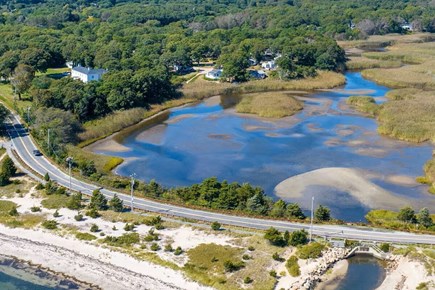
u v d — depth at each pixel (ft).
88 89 638.53
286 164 506.07
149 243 348.18
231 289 301.22
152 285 309.63
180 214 387.34
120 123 621.31
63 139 541.34
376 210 406.00
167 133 603.67
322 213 382.22
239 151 541.34
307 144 562.25
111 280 315.78
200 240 351.87
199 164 507.30
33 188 428.15
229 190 405.39
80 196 404.77
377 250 340.18
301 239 345.31
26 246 349.82
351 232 364.79
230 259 327.88
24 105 644.69
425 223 374.84
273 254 333.01
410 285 310.45
